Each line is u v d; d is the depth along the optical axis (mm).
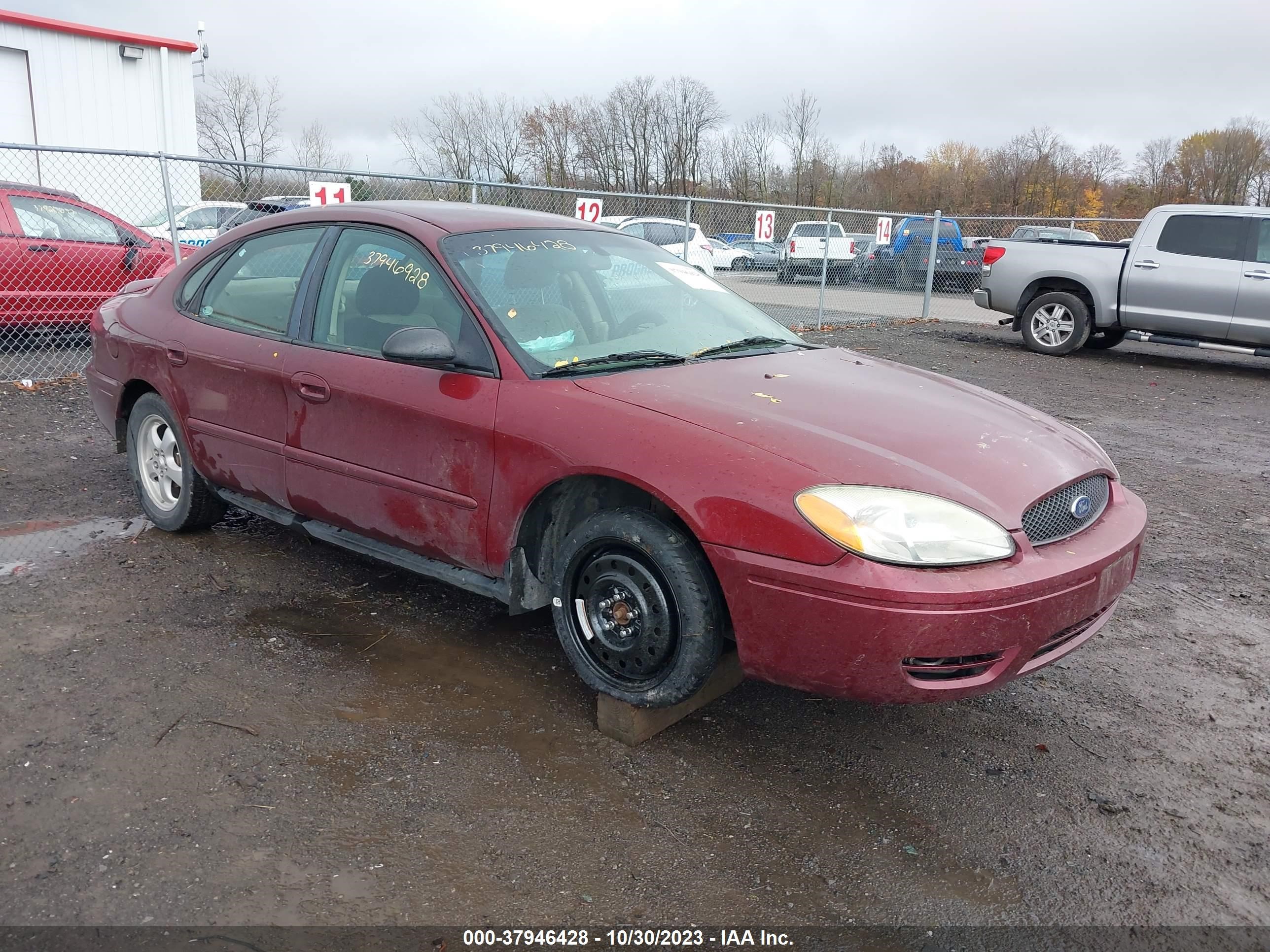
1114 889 2418
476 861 2418
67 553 4312
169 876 2289
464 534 3248
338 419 3553
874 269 17578
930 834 2623
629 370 3258
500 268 3490
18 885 2232
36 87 16250
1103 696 3457
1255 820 2740
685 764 2908
